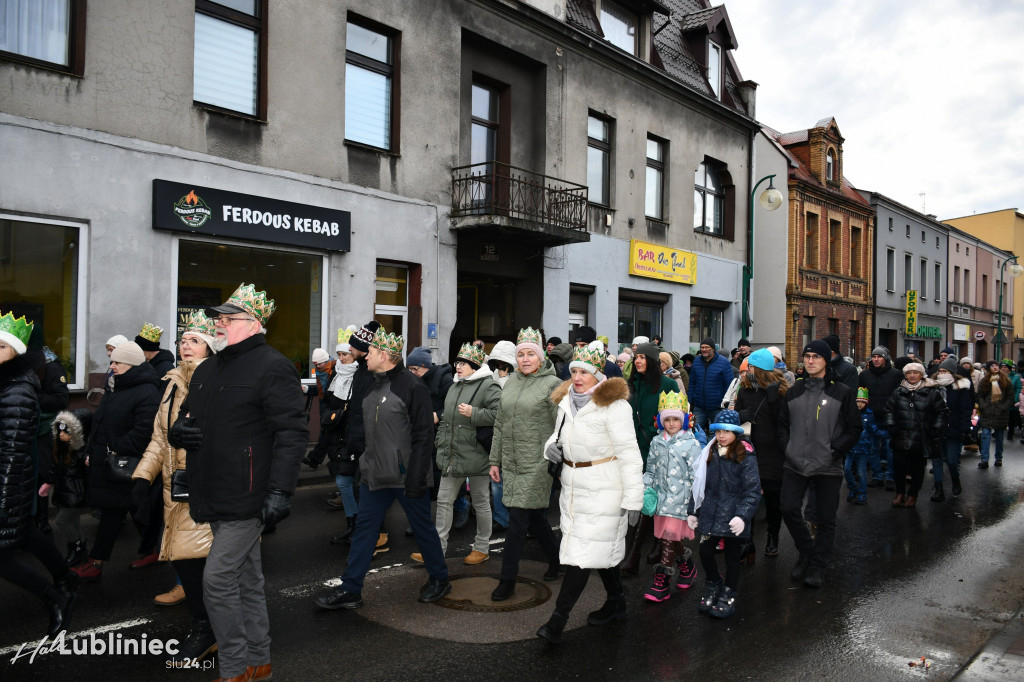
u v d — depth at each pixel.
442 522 6.04
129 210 9.07
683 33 20.62
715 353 9.47
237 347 3.65
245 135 10.23
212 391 3.61
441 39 12.82
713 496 4.98
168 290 9.48
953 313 38.69
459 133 13.55
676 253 18.56
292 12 10.77
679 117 18.88
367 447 4.87
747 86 21.91
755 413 6.41
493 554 6.32
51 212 8.42
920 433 8.75
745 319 21.19
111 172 8.90
